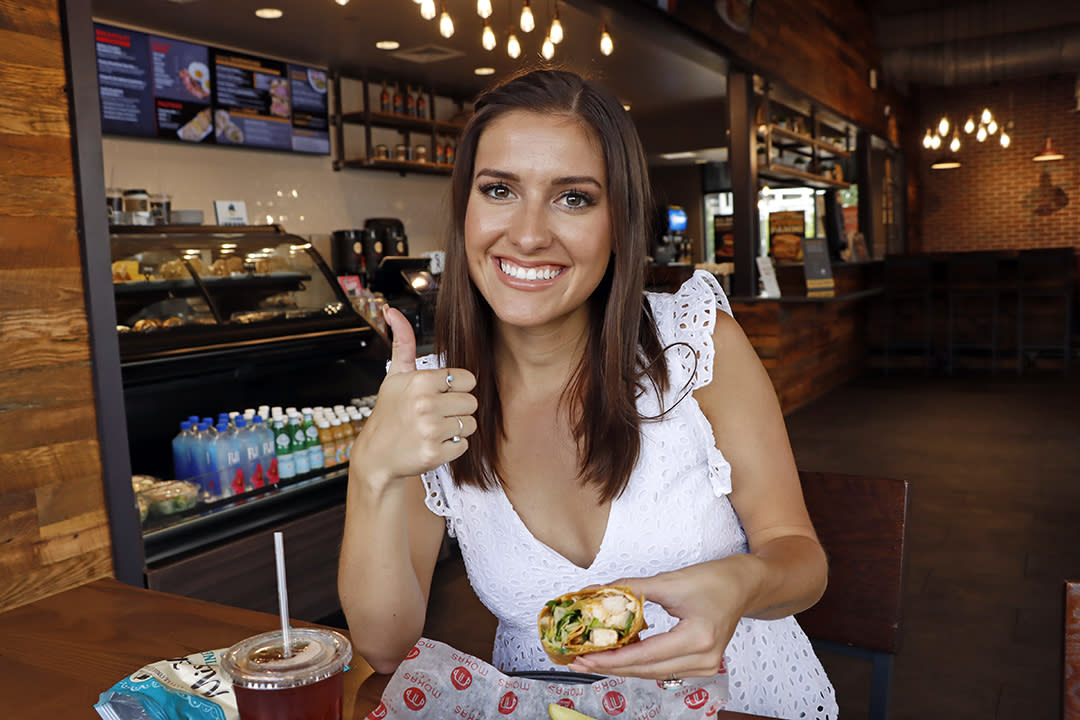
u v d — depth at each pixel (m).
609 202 0.99
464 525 1.12
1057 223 11.16
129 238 2.91
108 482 2.19
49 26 2.04
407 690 0.80
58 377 2.08
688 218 10.38
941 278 8.84
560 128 0.95
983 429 5.76
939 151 11.86
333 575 2.90
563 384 1.10
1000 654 2.54
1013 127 11.23
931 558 3.36
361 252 5.68
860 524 1.23
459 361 1.12
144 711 0.82
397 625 0.97
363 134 6.24
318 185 5.92
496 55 5.75
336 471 3.08
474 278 1.03
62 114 2.07
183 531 2.47
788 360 6.59
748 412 1.11
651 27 4.78
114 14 4.49
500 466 1.10
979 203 11.66
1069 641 0.80
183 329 2.73
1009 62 9.33
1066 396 6.96
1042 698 2.28
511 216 0.97
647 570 1.08
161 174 4.94
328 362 3.46
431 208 6.88
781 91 7.02
